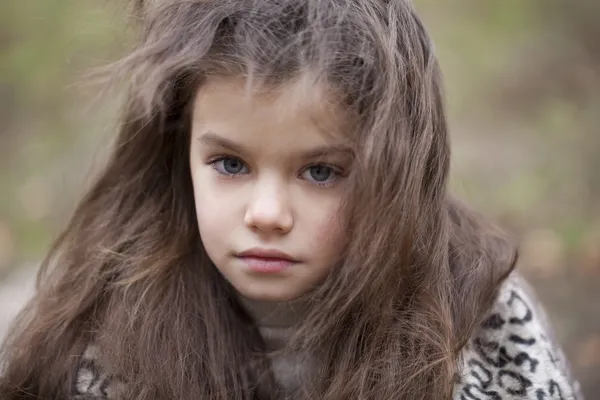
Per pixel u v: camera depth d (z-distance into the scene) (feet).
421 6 20.88
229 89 4.24
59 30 16.53
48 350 5.24
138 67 4.85
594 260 11.73
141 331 5.04
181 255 5.23
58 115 15.38
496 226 6.03
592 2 19.07
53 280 5.59
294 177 4.34
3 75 16.22
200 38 4.43
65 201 13.69
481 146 15.51
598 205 13.12
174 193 5.29
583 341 10.07
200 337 5.08
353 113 4.30
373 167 4.36
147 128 5.21
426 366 4.74
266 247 4.37
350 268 4.51
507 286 5.35
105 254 5.35
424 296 4.79
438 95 4.93
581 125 15.67
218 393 4.96
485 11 20.44
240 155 4.30
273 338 5.22
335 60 4.29
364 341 4.77
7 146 15.38
